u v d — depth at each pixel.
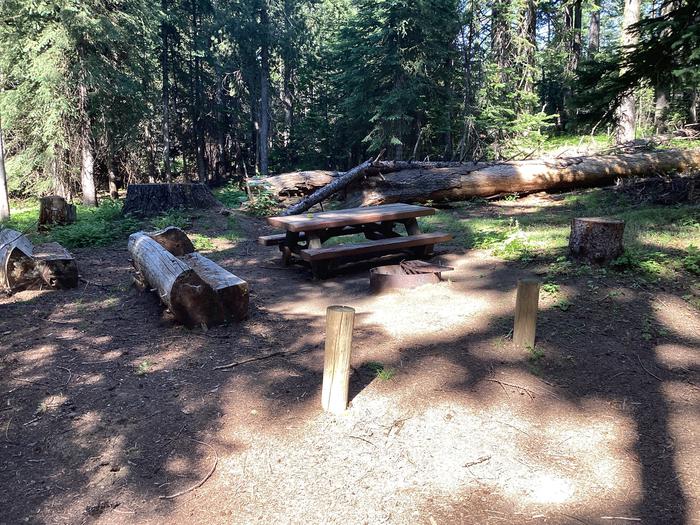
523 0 20.30
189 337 5.14
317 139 34.44
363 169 12.83
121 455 3.30
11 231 7.52
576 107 10.47
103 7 18.09
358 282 7.16
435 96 24.03
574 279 6.06
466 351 4.64
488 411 3.72
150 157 30.47
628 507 2.79
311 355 4.73
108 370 4.43
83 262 8.57
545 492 2.92
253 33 30.03
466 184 13.32
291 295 6.70
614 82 9.94
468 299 5.96
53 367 4.49
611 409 3.73
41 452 3.34
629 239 7.46
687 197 10.34
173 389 4.09
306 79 36.41
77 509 2.85
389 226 8.58
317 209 13.73
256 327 5.45
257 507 2.84
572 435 3.44
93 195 19.92
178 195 12.47
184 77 29.36
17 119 19.28
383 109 23.14
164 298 5.37
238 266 8.38
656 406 3.74
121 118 20.61
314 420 3.65
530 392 3.96
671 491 2.89
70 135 18.94
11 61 18.28
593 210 10.88
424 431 3.49
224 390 4.08
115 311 5.99
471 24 21.27
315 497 2.91
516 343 4.65
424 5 21.38
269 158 37.31
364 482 3.02
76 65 17.66
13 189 21.19
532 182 13.59
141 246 6.55
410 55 23.27
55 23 17.33
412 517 2.74
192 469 3.17
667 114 22.86
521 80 21.27
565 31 24.22
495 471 3.10
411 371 4.30
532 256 7.23
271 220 7.40
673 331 4.86
